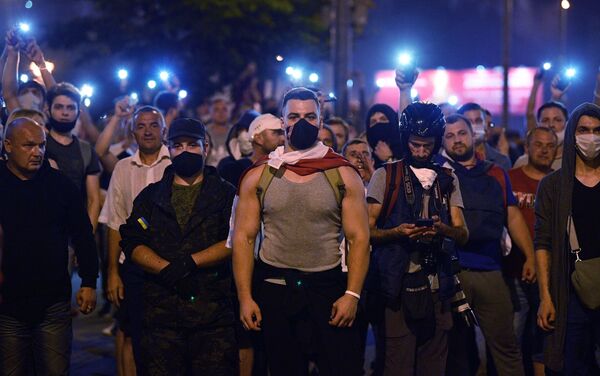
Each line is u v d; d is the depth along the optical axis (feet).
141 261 27.25
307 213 25.02
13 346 27.37
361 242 25.07
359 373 25.70
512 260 33.58
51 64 37.73
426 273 27.73
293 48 87.51
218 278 27.37
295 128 24.98
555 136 35.63
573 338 28.45
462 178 31.94
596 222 28.09
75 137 34.63
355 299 24.98
